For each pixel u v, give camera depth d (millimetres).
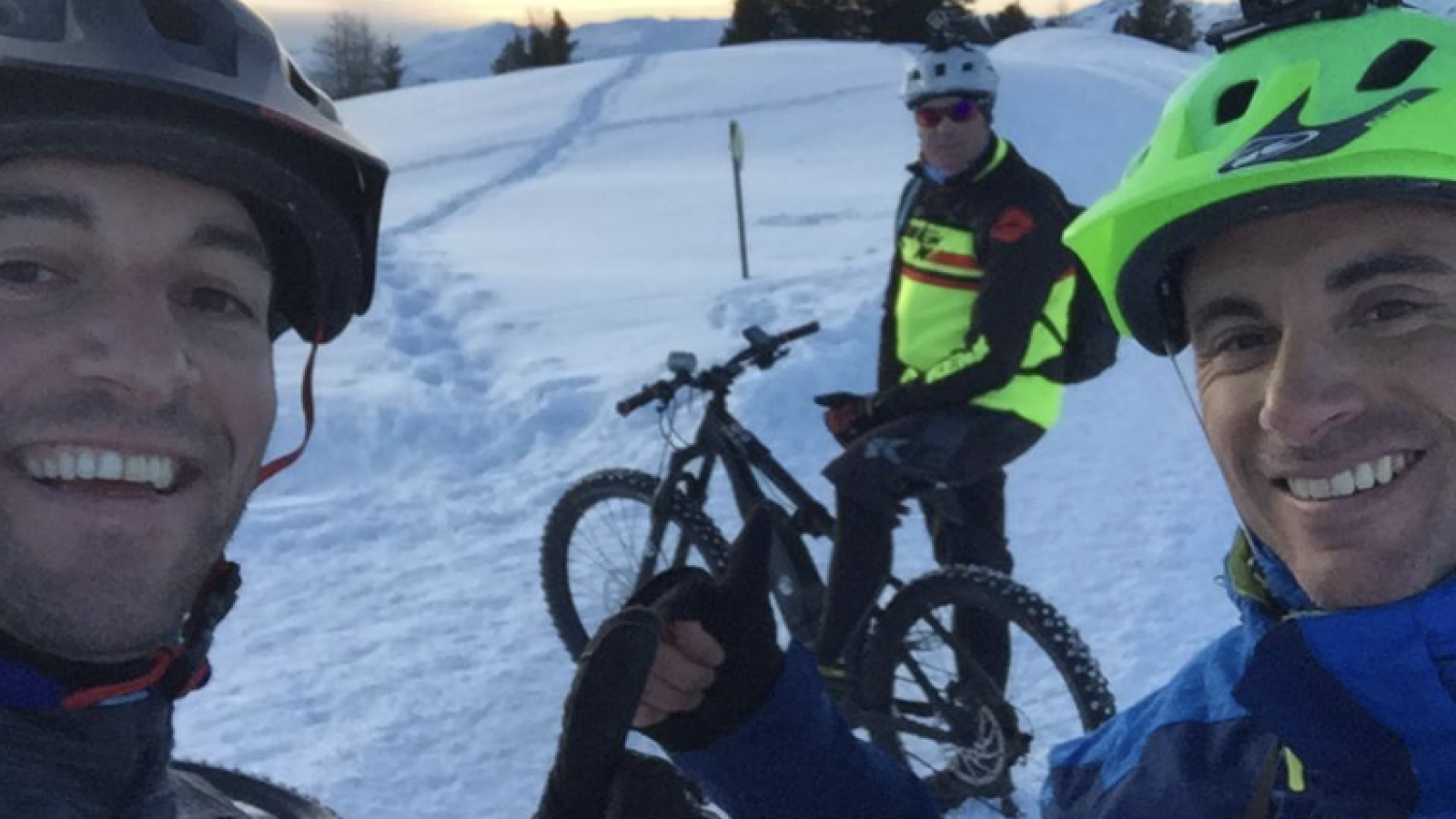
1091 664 3121
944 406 3355
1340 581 1128
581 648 4320
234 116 1061
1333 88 1147
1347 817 1161
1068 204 3330
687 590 1427
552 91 30609
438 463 6531
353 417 6867
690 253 12094
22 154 951
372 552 5480
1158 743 1391
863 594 3367
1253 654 1175
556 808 1211
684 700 1458
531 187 18625
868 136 21328
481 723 3961
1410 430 1102
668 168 20000
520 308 9602
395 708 4062
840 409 3527
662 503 3963
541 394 7148
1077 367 3451
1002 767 3283
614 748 1213
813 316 8383
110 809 1008
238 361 1050
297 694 4172
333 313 1276
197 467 1026
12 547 950
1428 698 1101
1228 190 1141
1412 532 1105
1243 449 1210
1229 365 1216
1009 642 3367
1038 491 5969
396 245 13250
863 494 3318
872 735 3488
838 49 35250
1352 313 1113
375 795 3559
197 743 3859
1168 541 5195
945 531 3664
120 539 963
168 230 1008
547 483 6168
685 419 6672
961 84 3215
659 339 8383
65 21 971
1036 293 3193
